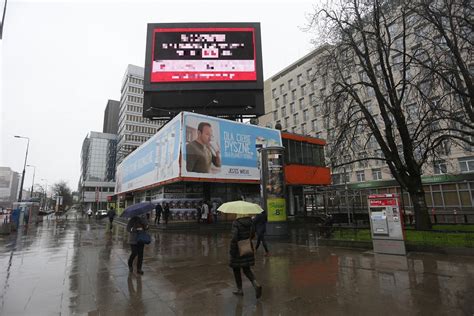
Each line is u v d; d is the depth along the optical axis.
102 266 7.84
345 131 12.66
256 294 4.80
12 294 5.36
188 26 24.73
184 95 23.42
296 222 22.53
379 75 12.85
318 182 27.14
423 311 4.03
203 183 22.22
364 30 12.05
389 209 8.26
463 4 9.50
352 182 42.03
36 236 16.69
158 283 5.94
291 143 26.52
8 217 18.19
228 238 13.92
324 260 7.76
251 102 23.73
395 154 11.88
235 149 21.39
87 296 5.17
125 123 85.25
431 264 6.72
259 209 5.18
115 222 33.16
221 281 5.99
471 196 29.84
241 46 24.67
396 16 12.24
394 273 6.10
